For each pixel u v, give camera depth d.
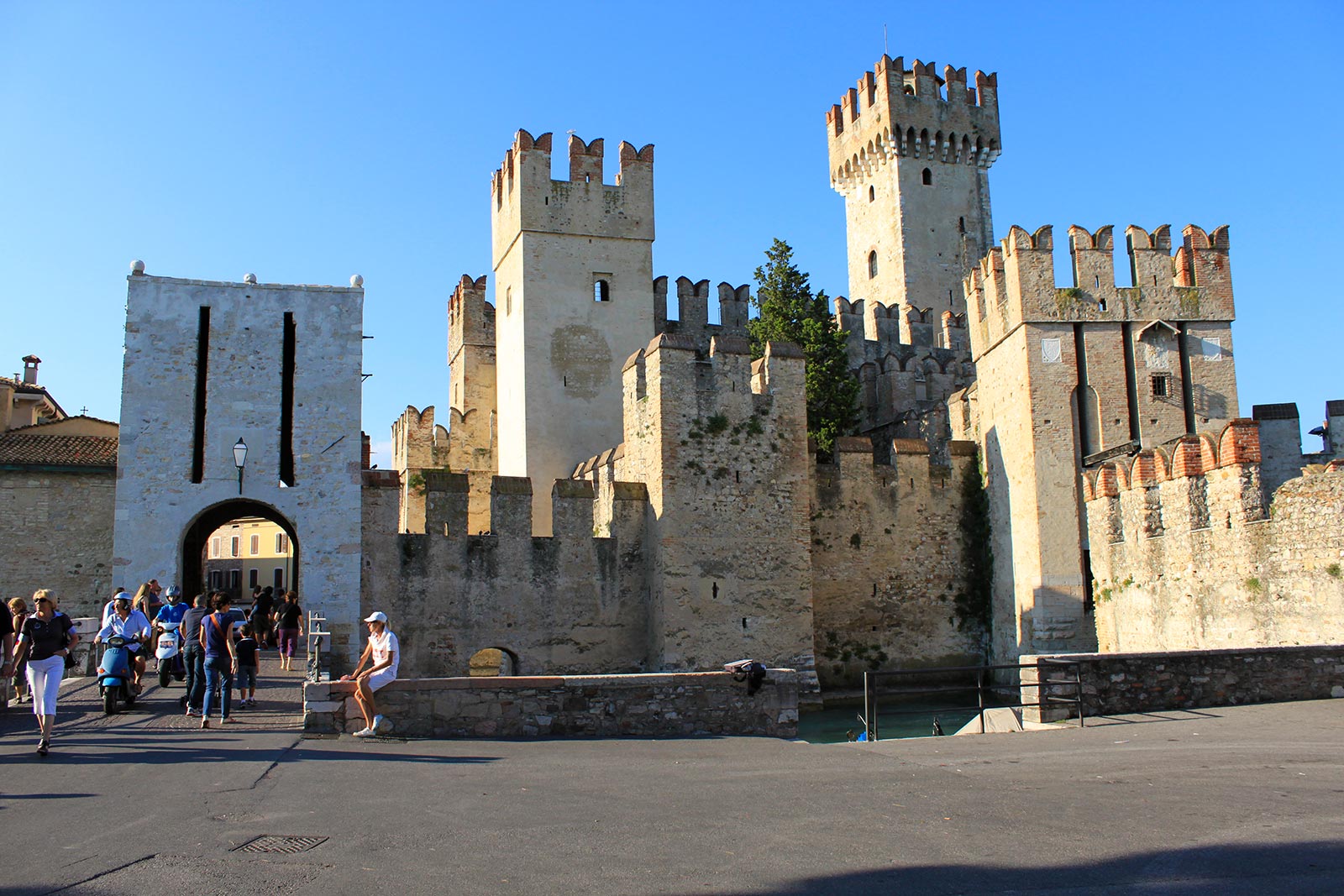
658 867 10.08
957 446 41.84
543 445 48.66
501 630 35.28
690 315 56.50
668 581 35.25
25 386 55.38
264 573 91.69
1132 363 37.00
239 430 32.28
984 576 41.19
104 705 20.25
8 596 35.31
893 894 9.23
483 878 9.72
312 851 10.55
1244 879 9.52
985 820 11.97
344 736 18.16
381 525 34.50
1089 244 37.50
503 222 53.47
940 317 70.19
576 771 15.38
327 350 33.28
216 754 16.08
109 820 11.75
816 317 53.66
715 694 20.45
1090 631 35.62
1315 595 23.61
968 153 77.75
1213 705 21.28
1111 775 14.60
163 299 32.38
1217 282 37.72
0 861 10.12
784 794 13.64
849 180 82.31
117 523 30.95
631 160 52.47
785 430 37.69
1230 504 26.52
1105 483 32.66
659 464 35.91
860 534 40.50
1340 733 17.39
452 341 69.44
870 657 39.84
